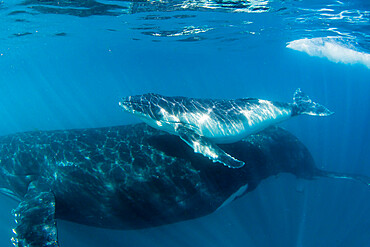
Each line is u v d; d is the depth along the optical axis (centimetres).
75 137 830
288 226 1048
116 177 718
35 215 624
